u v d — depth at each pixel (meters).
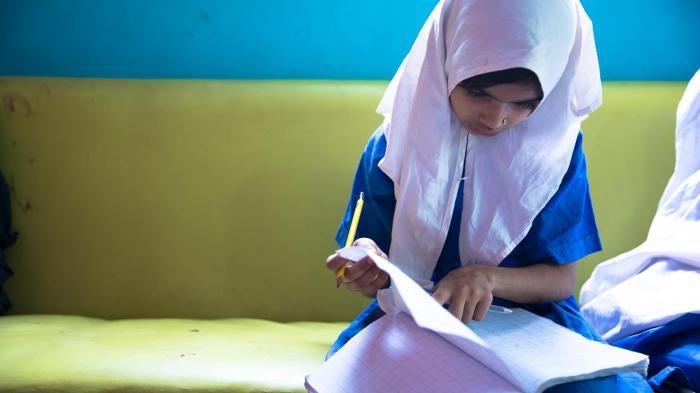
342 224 1.34
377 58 1.82
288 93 1.68
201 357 1.30
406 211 1.26
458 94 1.17
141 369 1.24
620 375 1.14
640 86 1.72
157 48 1.81
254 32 1.81
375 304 1.30
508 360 1.02
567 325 1.22
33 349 1.34
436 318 0.91
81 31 1.81
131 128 1.66
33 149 1.67
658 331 1.27
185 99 1.67
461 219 1.27
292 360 1.30
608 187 1.68
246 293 1.67
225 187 1.66
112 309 1.68
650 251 1.40
